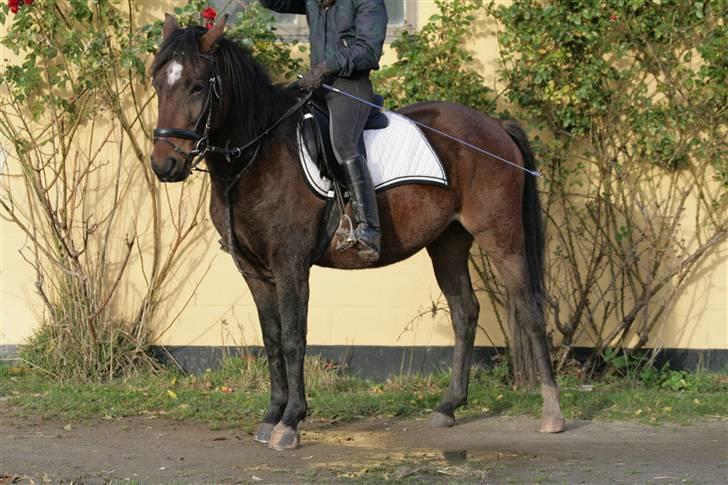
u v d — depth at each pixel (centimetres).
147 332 950
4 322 948
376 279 948
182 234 950
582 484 588
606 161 930
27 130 932
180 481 589
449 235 787
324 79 678
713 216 940
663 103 934
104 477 596
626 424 781
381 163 714
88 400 834
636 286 947
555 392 761
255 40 913
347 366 947
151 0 951
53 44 923
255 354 950
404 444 711
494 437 736
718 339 947
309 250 680
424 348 948
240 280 954
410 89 918
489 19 945
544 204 938
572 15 914
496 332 947
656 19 920
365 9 679
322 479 599
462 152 751
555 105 930
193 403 829
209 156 662
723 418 800
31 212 945
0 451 666
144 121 950
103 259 938
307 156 677
